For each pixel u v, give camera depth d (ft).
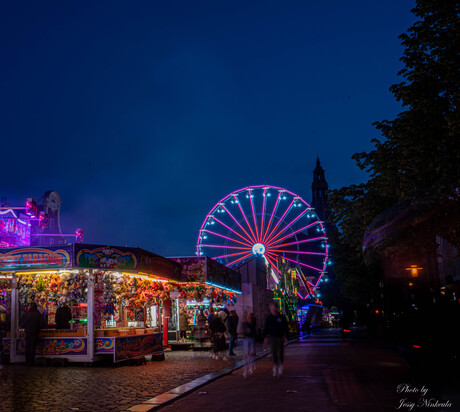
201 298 94.89
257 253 149.59
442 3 47.60
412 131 49.73
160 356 68.90
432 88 49.08
